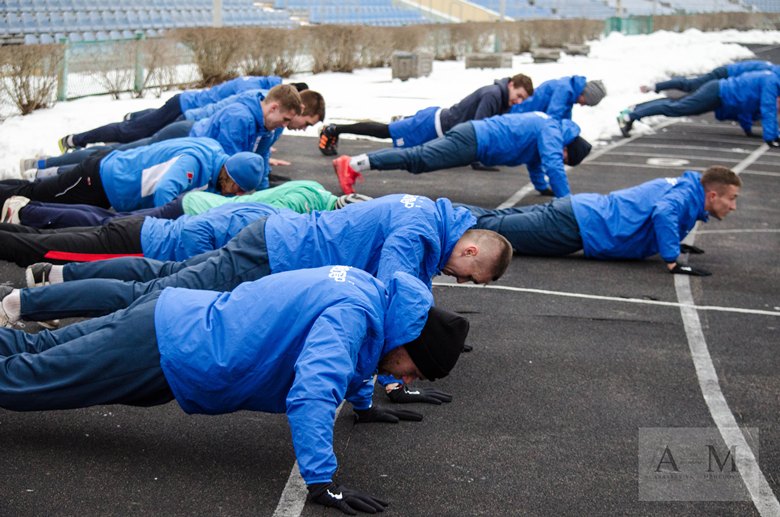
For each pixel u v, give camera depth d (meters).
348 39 23.38
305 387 3.28
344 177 8.68
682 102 15.70
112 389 3.67
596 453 4.35
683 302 6.89
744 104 15.52
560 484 4.02
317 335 3.39
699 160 13.79
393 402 4.82
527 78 10.27
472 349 5.69
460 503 3.80
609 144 15.23
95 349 3.64
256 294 3.63
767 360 5.74
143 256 5.38
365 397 4.45
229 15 26.61
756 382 5.37
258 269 4.62
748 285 7.41
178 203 5.90
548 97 11.23
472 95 10.26
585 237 7.68
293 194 5.83
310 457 3.30
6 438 4.12
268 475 3.92
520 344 5.82
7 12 19.09
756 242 8.91
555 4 52.19
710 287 7.30
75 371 3.64
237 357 3.55
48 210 6.18
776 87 15.03
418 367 3.58
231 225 5.39
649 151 14.57
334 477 3.94
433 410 4.75
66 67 15.32
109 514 3.54
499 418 4.69
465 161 8.89
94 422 4.35
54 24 19.97
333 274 3.62
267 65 20.20
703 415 4.88
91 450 4.06
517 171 11.97
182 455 4.07
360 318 3.46
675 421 4.78
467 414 4.72
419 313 3.51
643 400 5.03
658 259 8.11
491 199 10.10
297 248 4.61
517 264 7.69
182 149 6.46
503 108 10.38
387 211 4.55
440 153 8.73
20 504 3.56
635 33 46.03
